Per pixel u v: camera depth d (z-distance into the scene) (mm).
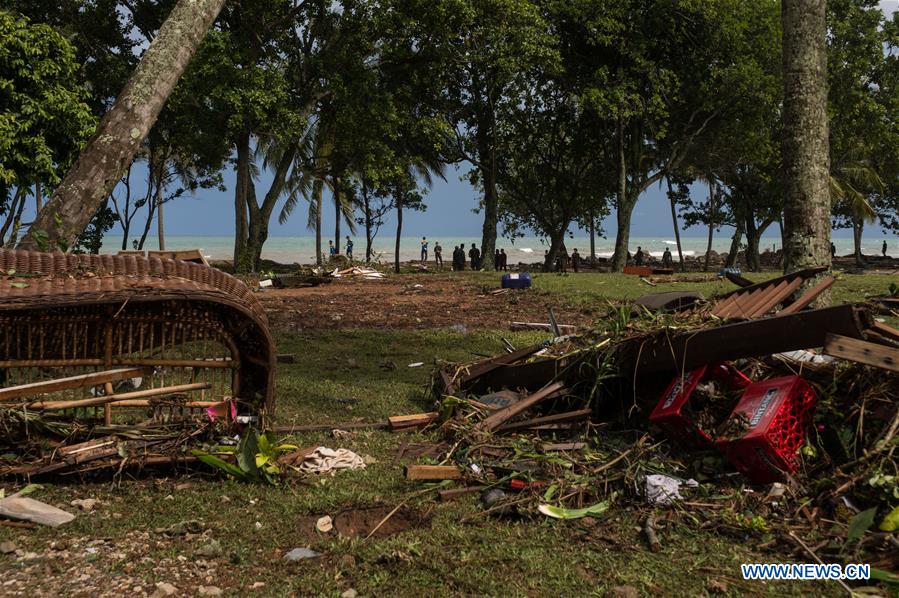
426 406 5871
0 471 3732
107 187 6512
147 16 26672
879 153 36656
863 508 3318
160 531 3236
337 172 32188
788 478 3539
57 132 18016
